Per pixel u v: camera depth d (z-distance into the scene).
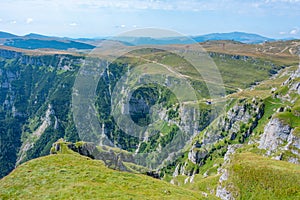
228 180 101.50
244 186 94.69
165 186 48.47
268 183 89.62
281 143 161.00
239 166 102.31
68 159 53.62
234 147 194.75
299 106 172.25
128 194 41.12
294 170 93.31
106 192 40.72
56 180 44.28
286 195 83.62
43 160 52.78
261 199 87.12
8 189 42.25
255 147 182.38
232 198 95.62
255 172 95.94
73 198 38.56
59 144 61.09
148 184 46.50
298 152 146.12
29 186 43.00
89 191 40.41
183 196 45.56
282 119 165.88
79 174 46.44
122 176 47.12
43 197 39.16
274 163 100.44
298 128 154.25
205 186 126.94
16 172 48.28
